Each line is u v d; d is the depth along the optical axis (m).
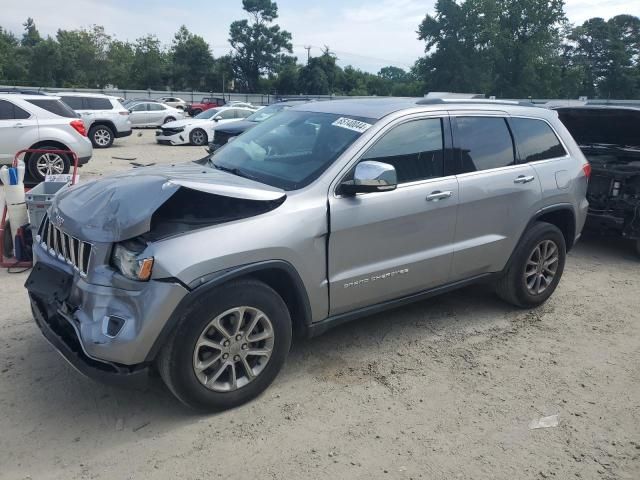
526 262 4.78
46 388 3.53
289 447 3.05
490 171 4.41
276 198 3.32
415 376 3.82
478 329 4.60
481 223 4.35
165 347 3.01
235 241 3.10
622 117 7.06
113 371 2.96
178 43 85.44
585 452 3.09
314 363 3.95
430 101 4.33
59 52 75.19
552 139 5.05
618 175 6.57
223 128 12.34
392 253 3.86
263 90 85.62
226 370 3.29
